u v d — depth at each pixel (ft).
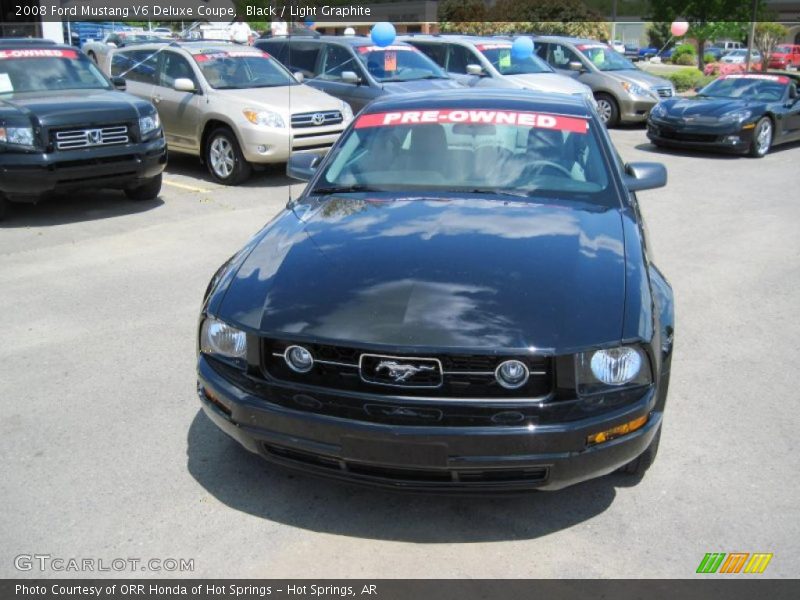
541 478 9.45
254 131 32.35
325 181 14.52
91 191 32.24
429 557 9.83
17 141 25.29
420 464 9.29
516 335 9.31
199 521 10.50
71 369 15.20
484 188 13.66
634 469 11.39
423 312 9.68
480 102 15.72
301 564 9.70
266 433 9.82
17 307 18.61
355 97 39.58
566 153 14.30
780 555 9.85
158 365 15.42
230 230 26.08
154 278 20.92
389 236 11.63
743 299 19.88
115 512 10.67
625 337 9.53
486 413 9.18
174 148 36.22
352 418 9.39
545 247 11.20
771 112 43.86
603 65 55.62
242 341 10.00
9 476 11.50
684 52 141.38
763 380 15.03
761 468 11.84
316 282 10.45
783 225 27.91
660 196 32.96
